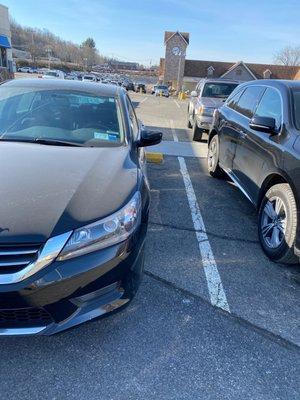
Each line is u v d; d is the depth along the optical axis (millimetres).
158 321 2730
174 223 4441
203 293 3107
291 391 2250
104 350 2436
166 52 65750
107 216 2287
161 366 2352
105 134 3467
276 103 4230
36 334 2156
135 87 54344
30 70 69625
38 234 2096
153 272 3348
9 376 2217
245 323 2785
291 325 2811
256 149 4242
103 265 2234
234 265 3586
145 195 2848
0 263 2047
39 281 2064
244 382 2281
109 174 2711
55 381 2207
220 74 65750
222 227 4434
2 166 2672
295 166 3309
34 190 2391
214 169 6336
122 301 2416
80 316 2236
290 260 3451
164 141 9977
